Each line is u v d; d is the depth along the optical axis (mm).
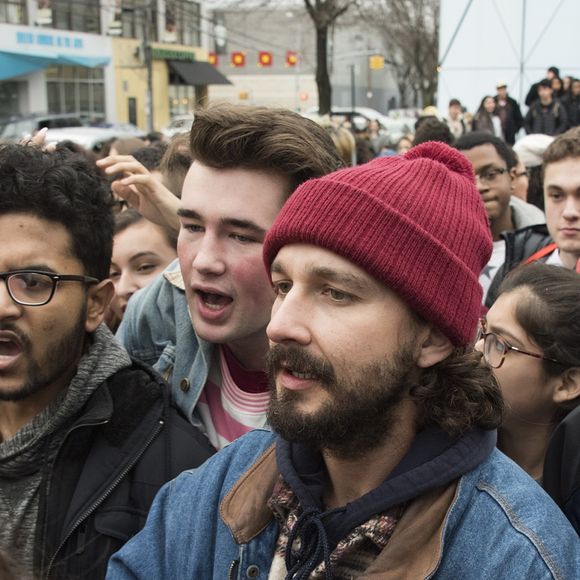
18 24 29625
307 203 1236
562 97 11180
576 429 1674
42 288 1663
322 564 1223
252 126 1737
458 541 1191
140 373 1856
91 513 1669
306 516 1236
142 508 1697
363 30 38562
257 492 1345
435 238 1227
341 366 1198
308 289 1231
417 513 1211
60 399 1752
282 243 1266
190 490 1454
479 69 11289
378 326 1206
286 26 43156
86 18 32531
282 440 1344
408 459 1253
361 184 1231
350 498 1308
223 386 1972
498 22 11172
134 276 2830
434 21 34625
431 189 1267
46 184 1660
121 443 1741
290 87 43656
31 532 1686
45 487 1699
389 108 47406
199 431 1887
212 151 1757
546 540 1177
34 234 1651
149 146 3855
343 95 45406
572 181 3021
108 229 1794
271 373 1264
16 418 1766
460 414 1254
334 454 1272
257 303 1800
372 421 1231
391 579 1146
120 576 1411
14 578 1064
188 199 1801
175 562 1397
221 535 1364
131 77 34594
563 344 1913
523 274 2039
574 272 2049
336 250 1203
